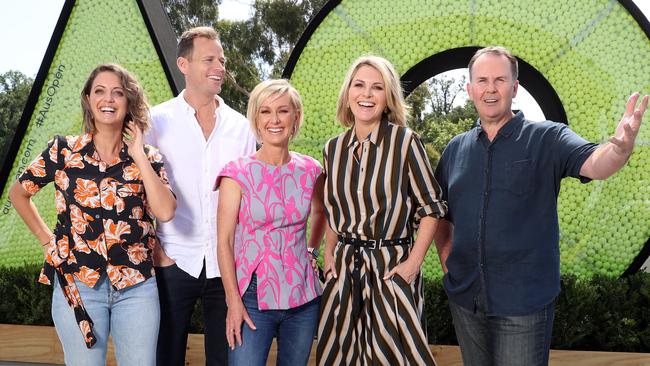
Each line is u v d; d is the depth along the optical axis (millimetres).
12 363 4770
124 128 2799
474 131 2824
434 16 4742
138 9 5078
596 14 4539
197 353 4547
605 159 2373
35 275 4910
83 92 2775
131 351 2705
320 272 3535
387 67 2826
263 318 2770
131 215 2734
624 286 4387
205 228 3154
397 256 2785
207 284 3146
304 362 2852
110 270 2680
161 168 2873
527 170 2645
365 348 2795
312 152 4848
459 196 2787
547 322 2641
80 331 2648
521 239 2641
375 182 2775
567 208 4582
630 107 2332
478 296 2729
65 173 2715
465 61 4879
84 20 5172
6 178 5227
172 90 5004
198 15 17234
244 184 2789
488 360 2770
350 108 2908
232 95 16766
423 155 2789
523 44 4652
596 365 4203
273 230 2791
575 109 4590
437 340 4477
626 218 4504
